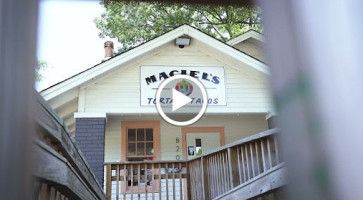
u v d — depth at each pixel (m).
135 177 6.93
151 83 9.03
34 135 0.67
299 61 0.64
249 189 3.96
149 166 6.85
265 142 4.23
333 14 0.61
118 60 8.77
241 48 11.28
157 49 9.26
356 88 0.58
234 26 17.03
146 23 16.81
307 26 0.64
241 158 4.84
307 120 0.62
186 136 9.98
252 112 9.09
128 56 8.82
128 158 9.73
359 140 0.57
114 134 9.77
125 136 9.75
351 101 0.58
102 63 8.67
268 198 4.03
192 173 6.53
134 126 9.85
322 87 0.61
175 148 9.88
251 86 9.23
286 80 0.66
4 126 0.63
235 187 4.39
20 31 0.66
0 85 0.63
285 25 0.67
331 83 0.60
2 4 0.65
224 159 5.10
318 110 0.61
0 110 0.63
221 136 10.09
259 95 9.19
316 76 0.62
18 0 0.67
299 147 0.63
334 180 0.58
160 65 9.18
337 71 0.60
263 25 0.72
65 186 2.24
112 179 6.85
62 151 2.31
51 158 1.81
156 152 9.77
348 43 0.60
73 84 8.51
